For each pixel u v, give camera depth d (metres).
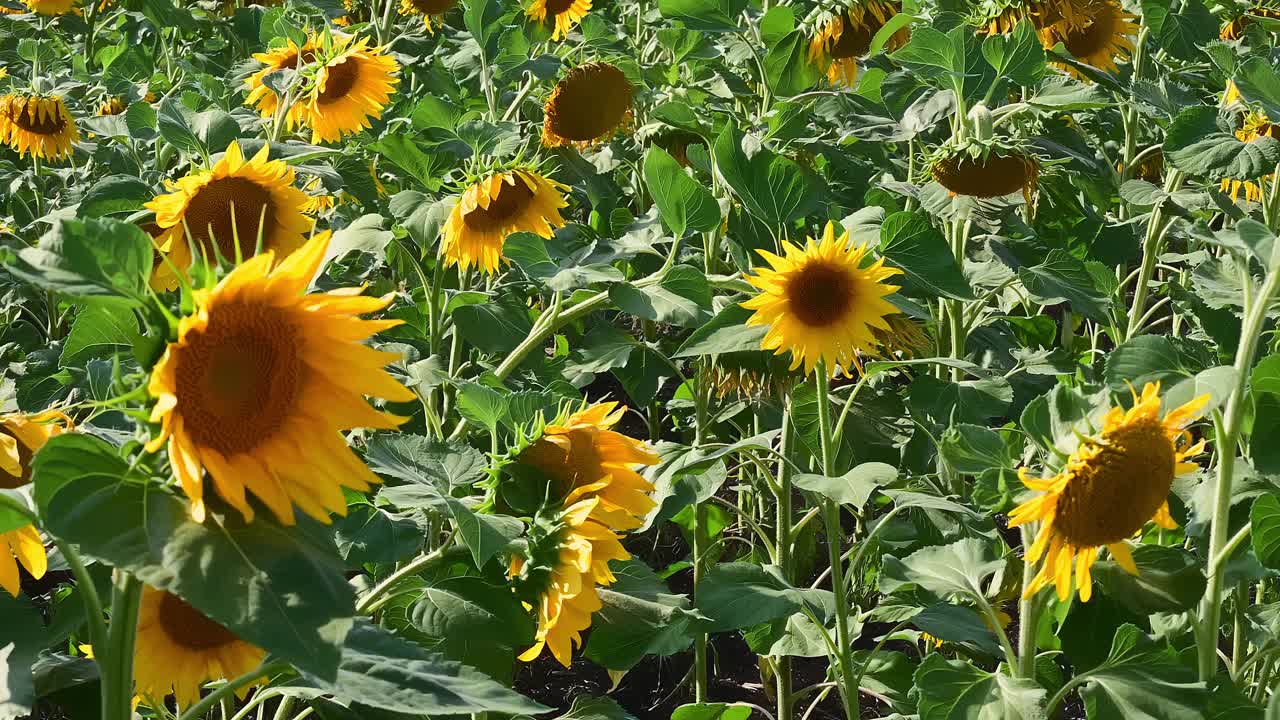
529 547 2.95
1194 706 3.19
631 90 4.50
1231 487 3.37
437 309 3.91
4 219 4.56
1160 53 5.55
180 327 2.23
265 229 3.43
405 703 2.62
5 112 4.73
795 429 3.93
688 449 3.61
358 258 4.61
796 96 4.51
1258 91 3.76
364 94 4.25
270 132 4.36
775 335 3.45
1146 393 3.00
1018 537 4.73
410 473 3.10
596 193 4.56
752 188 3.62
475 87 5.75
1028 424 3.14
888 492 3.47
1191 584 3.20
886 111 4.46
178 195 3.38
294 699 3.54
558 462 3.01
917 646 4.12
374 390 2.45
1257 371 3.24
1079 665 3.45
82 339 3.14
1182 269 4.73
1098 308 3.98
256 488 2.33
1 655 2.80
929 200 4.01
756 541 4.52
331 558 2.38
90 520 2.25
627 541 4.84
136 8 6.97
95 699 2.98
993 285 4.19
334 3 6.84
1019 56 3.98
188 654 2.86
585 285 3.65
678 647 3.43
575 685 4.40
